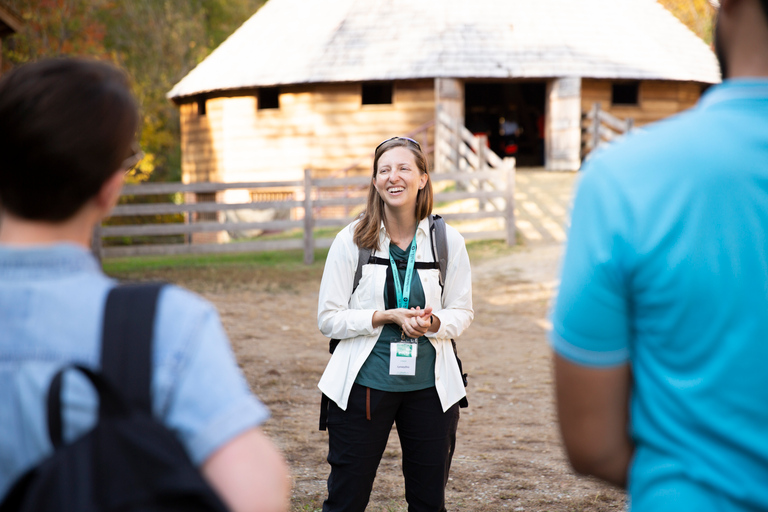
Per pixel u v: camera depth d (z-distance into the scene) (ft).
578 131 57.26
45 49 79.36
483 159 46.16
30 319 3.65
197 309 3.87
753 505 3.67
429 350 9.63
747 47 4.11
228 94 65.67
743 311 3.75
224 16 125.39
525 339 27.61
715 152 3.87
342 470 9.58
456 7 61.87
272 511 3.68
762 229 3.77
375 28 61.82
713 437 3.78
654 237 3.85
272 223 41.39
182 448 3.46
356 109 60.29
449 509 12.94
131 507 3.27
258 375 22.38
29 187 3.76
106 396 3.43
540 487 14.02
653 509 3.88
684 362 3.88
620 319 4.05
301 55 61.77
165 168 112.27
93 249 40.37
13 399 3.58
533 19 61.72
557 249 40.34
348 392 9.45
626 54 61.11
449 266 9.98
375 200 9.89
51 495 3.26
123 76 4.15
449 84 56.70
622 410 4.20
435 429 9.61
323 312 9.68
